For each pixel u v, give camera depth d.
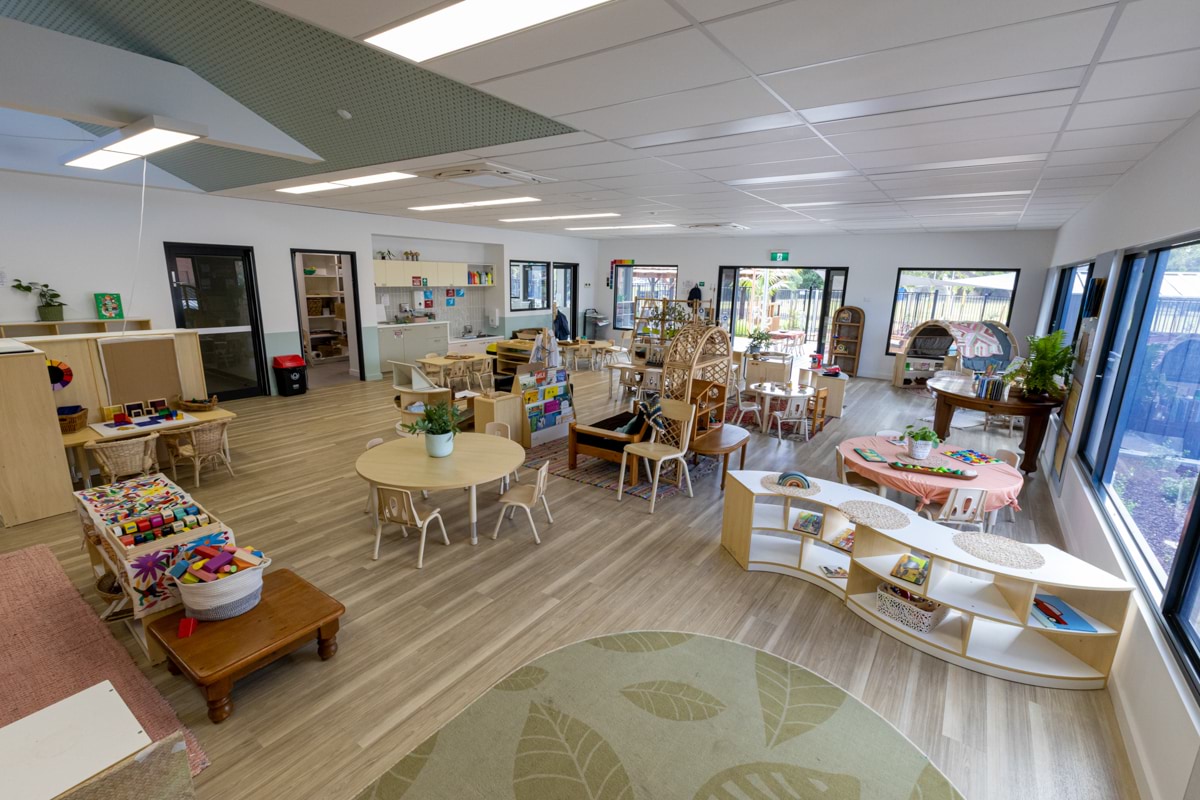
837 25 2.13
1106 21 2.03
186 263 7.49
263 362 8.59
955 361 9.61
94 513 3.10
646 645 3.10
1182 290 3.26
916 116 3.29
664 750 2.44
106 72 3.42
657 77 2.75
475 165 4.98
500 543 4.22
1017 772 2.35
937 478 4.00
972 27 2.12
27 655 2.89
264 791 2.18
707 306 9.68
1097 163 4.30
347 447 6.33
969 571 3.74
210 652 2.50
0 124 5.51
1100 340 4.63
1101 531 3.41
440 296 11.77
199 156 5.93
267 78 3.63
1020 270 9.85
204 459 5.30
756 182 5.62
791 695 2.76
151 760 1.31
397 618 3.28
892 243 10.86
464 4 2.04
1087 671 2.85
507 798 2.20
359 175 5.61
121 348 5.26
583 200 7.16
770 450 6.63
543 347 8.94
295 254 8.81
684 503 5.06
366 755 2.36
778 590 3.67
